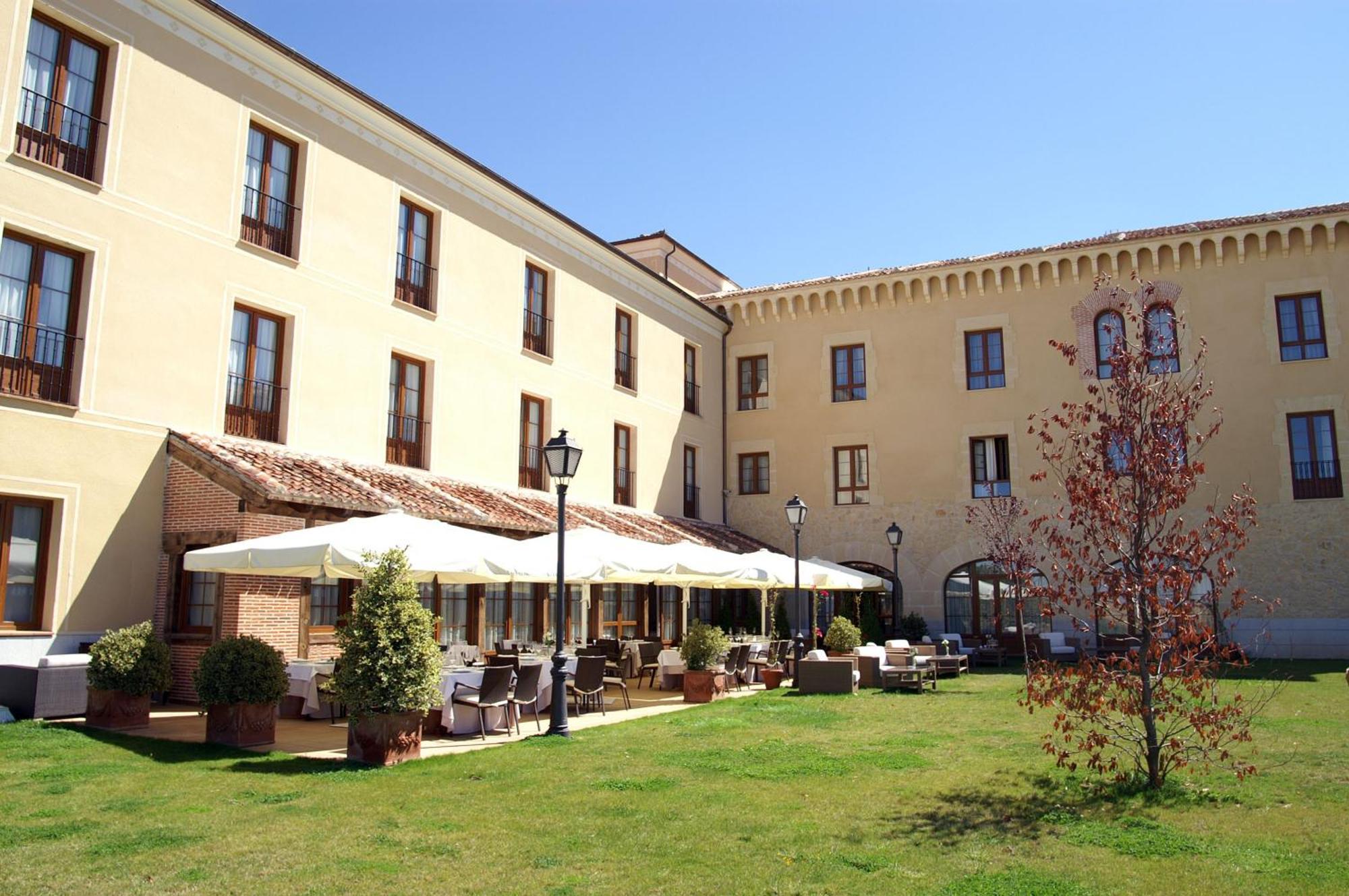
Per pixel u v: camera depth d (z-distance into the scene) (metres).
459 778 9.05
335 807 7.82
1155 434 8.48
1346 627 22.92
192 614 14.23
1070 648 24.16
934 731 12.09
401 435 18.75
